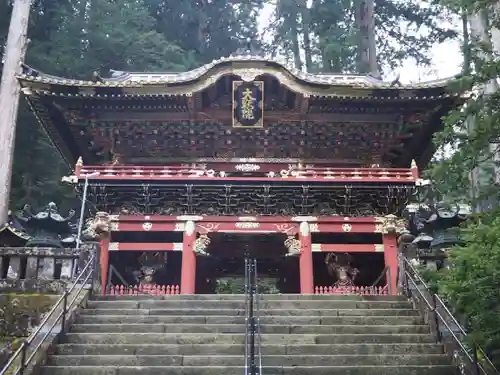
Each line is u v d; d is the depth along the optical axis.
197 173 21.36
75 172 21.16
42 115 23.03
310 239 21.14
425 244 20.45
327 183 21.14
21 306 15.37
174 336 12.95
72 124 23.00
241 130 22.66
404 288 16.41
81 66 37.81
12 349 14.06
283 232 21.28
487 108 13.00
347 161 23.59
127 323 13.85
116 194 21.66
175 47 40.91
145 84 21.22
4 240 20.14
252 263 13.55
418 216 23.11
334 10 42.19
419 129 23.12
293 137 23.03
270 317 14.15
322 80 21.67
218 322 13.98
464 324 13.01
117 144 23.34
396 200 21.72
